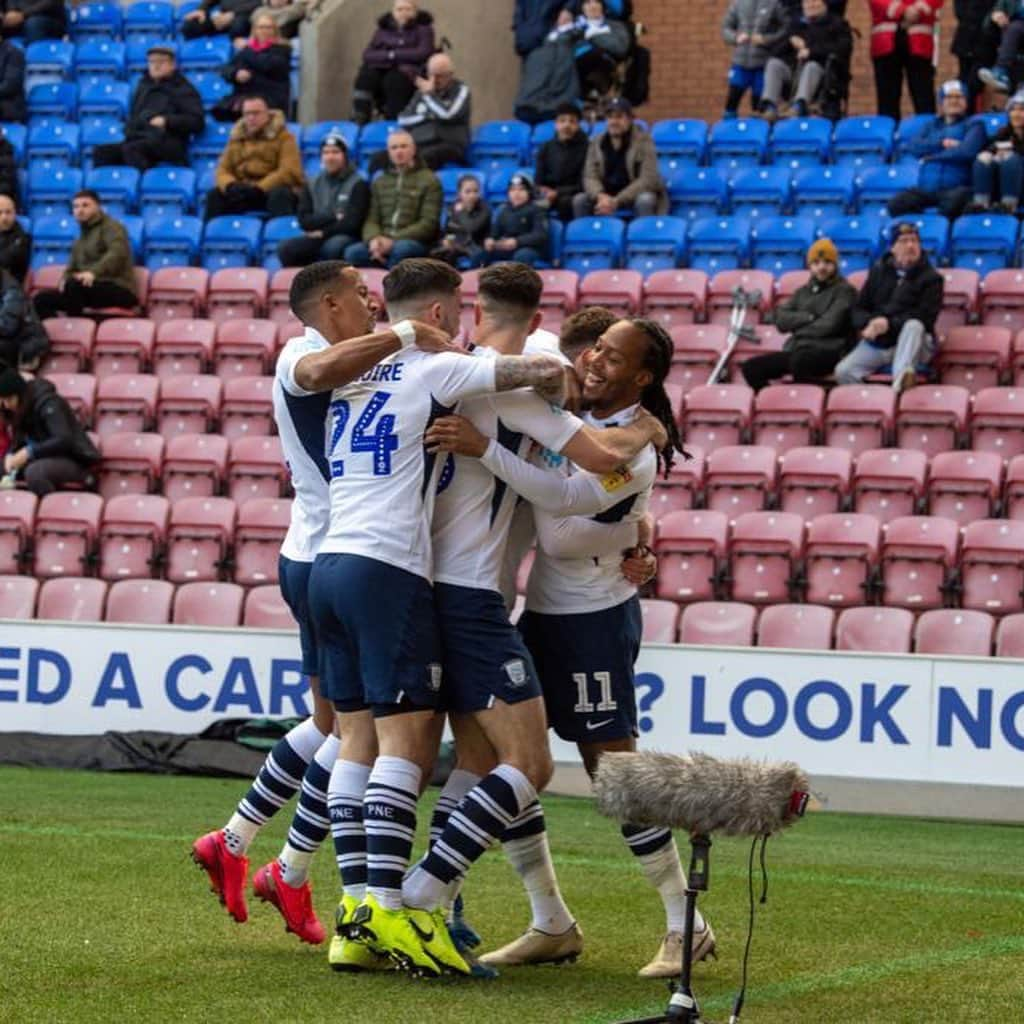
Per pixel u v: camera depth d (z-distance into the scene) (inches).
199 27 2667.3
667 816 599.2
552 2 2527.1
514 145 2444.6
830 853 1120.2
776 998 695.1
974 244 2114.9
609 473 724.7
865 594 1625.2
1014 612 1595.7
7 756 1467.8
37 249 2341.3
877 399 1841.8
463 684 721.6
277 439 1891.0
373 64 2498.8
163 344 2085.4
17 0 2699.3
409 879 709.3
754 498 1765.5
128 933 785.6
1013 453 1800.0
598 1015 653.9
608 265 2203.5
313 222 2206.0
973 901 933.8
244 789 1357.0
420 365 713.6
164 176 2428.6
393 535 708.7
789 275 2071.9
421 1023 632.4
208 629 1475.1
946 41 2719.0
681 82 2834.6
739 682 1373.0
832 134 2389.3
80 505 1802.4
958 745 1336.1
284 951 756.6
